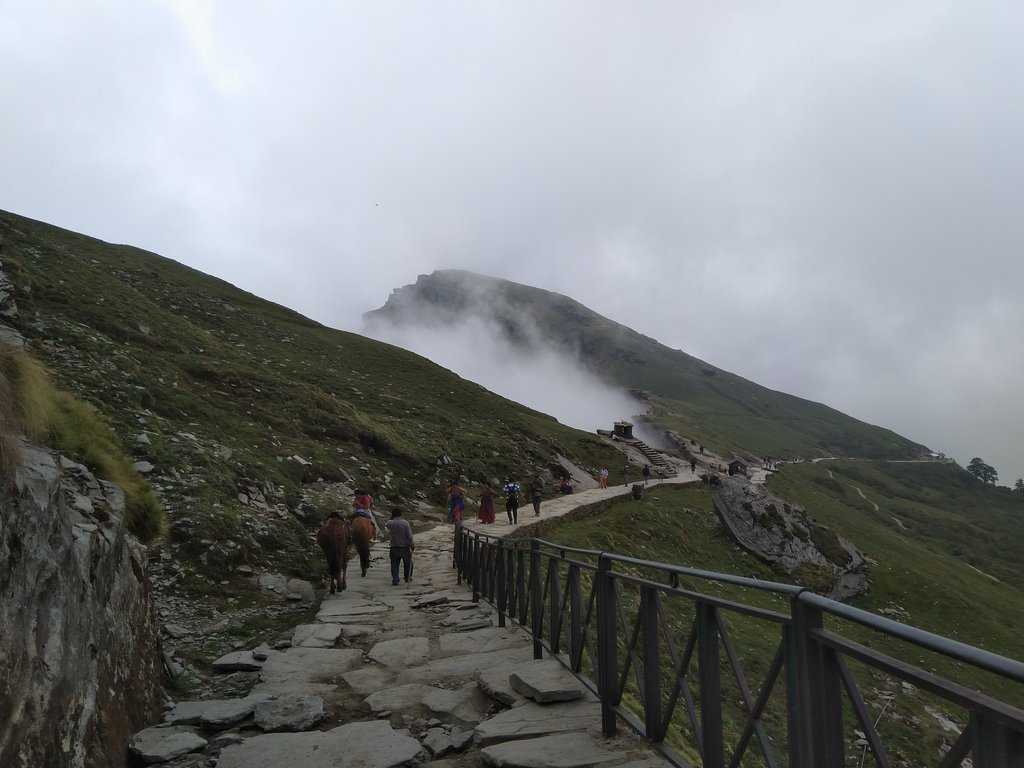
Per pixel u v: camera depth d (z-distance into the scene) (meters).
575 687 6.13
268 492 20.23
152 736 5.51
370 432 35.72
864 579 41.50
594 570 5.66
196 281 67.81
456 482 36.22
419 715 6.36
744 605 3.29
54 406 9.97
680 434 135.25
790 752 2.85
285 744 5.42
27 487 4.20
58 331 27.25
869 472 187.75
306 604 13.12
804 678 2.73
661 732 4.53
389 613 11.66
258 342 53.19
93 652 4.98
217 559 13.84
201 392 30.50
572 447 61.38
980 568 104.62
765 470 112.19
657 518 39.56
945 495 183.12
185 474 17.89
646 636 4.64
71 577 4.69
